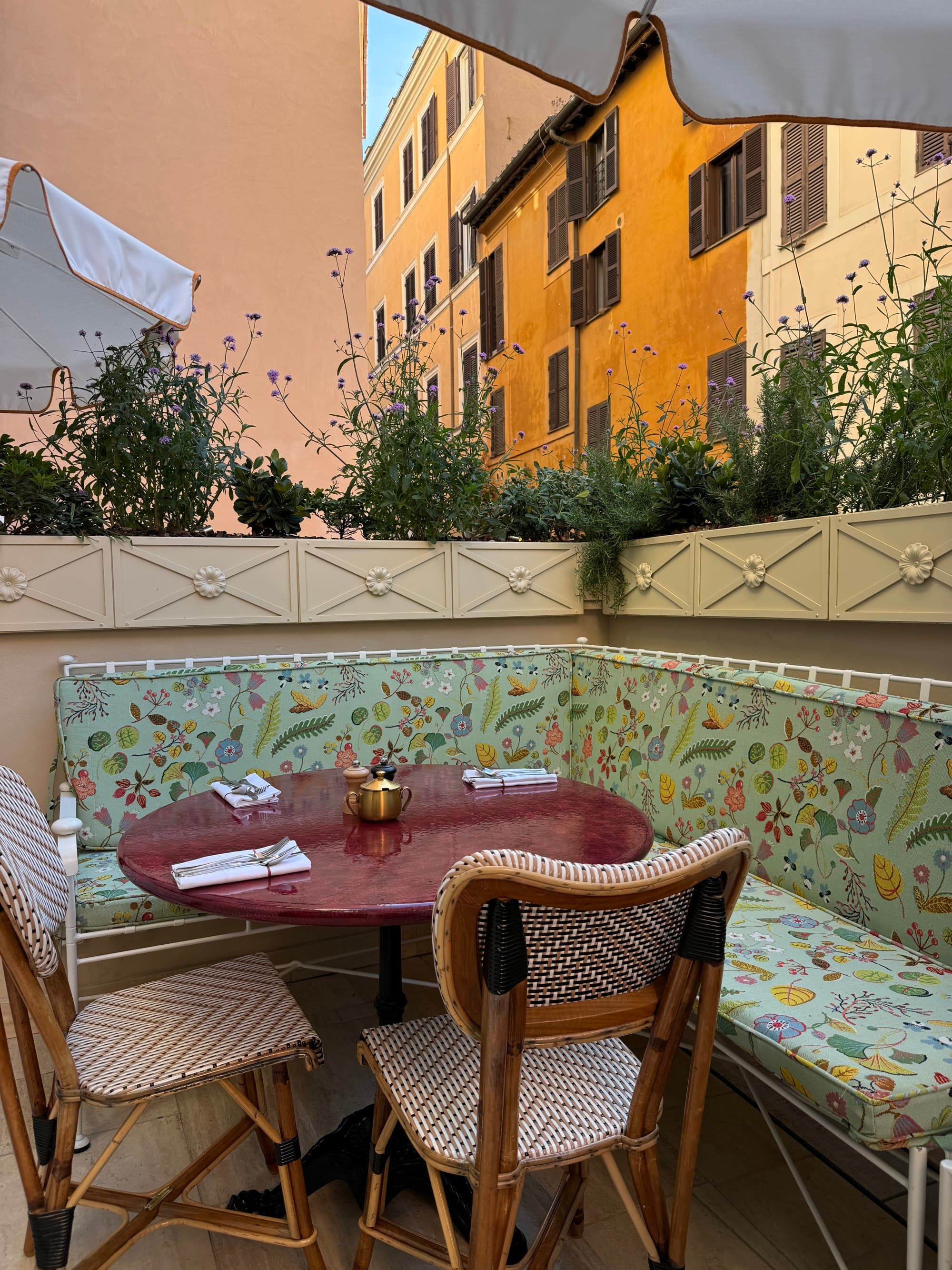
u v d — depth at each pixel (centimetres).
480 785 197
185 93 519
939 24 155
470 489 316
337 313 564
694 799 238
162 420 286
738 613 261
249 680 262
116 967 252
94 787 238
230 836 162
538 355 1040
